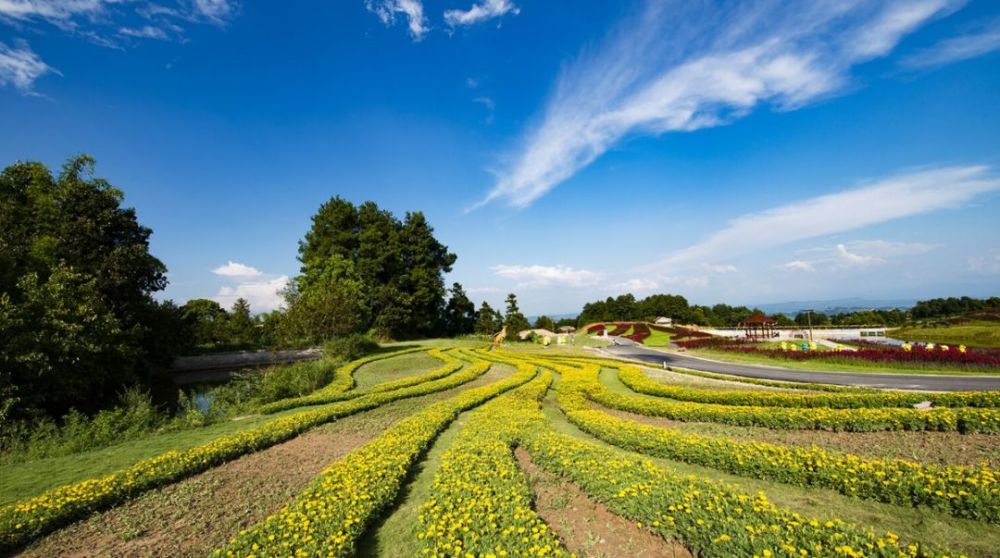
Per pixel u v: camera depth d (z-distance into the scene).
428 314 55.09
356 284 45.25
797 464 7.96
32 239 21.75
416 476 9.19
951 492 6.52
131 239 27.09
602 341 49.94
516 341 54.66
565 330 76.62
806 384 17.12
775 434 11.27
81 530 7.22
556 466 8.70
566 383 18.84
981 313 43.31
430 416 13.28
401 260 52.62
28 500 8.41
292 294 35.09
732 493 6.53
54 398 16.92
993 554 5.54
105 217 24.95
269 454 11.10
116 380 20.83
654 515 6.39
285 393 19.23
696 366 26.09
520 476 8.02
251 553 5.64
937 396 12.67
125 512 7.84
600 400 15.70
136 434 13.38
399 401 17.31
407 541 6.55
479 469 8.29
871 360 22.94
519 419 12.42
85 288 20.28
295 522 6.36
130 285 24.94
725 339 40.38
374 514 7.09
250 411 16.45
